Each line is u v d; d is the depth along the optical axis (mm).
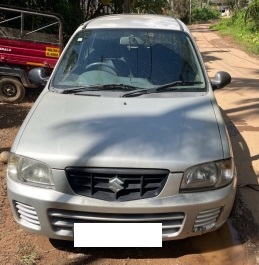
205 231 2799
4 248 3119
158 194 2623
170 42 3928
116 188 2609
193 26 44875
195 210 2672
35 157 2721
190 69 3713
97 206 2609
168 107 3209
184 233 2742
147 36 3973
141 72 3676
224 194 2748
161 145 2738
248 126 6250
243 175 4543
